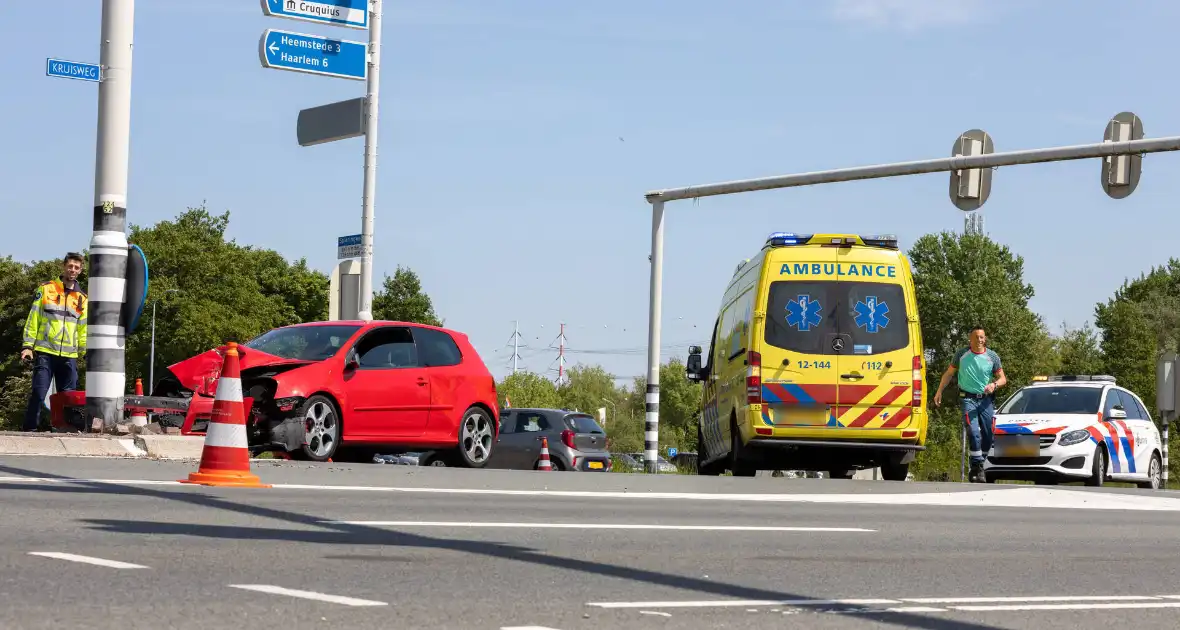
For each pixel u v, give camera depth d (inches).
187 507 332.2
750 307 698.8
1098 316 4175.7
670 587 236.2
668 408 6520.7
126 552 246.1
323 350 634.2
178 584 211.5
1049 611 224.4
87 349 573.6
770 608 216.1
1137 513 475.8
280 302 3553.2
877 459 709.9
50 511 308.0
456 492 436.1
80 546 251.1
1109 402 860.6
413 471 520.7
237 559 244.5
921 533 357.7
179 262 3189.0
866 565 281.9
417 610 198.5
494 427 698.2
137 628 172.9
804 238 693.9
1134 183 830.5
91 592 199.6
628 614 203.5
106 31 569.0
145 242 3191.4
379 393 636.7
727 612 210.1
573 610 205.2
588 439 1143.6
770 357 682.2
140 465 470.9
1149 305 4040.4
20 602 188.4
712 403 832.3
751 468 737.6
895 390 679.7
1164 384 1262.3
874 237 694.5
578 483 503.5
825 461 721.6
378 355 648.4
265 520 312.8
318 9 835.4
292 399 600.4
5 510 306.3
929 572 274.1
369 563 249.1
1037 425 821.9
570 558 270.8
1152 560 313.6
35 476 406.6
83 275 1784.0
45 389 646.5
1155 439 901.8
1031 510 470.0
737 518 378.9
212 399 610.9
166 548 254.7
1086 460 813.2
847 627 201.2
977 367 754.8
